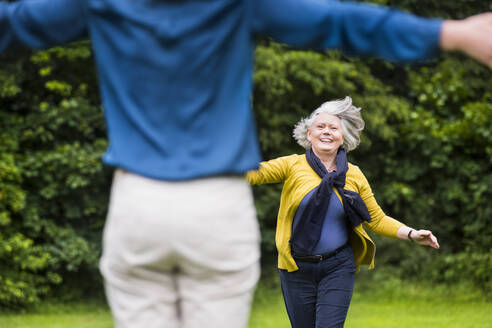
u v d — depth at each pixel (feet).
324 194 15.78
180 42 5.58
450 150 46.11
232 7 5.67
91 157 41.75
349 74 45.01
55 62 43.47
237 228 5.74
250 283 5.90
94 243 44.21
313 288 16.29
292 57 43.73
